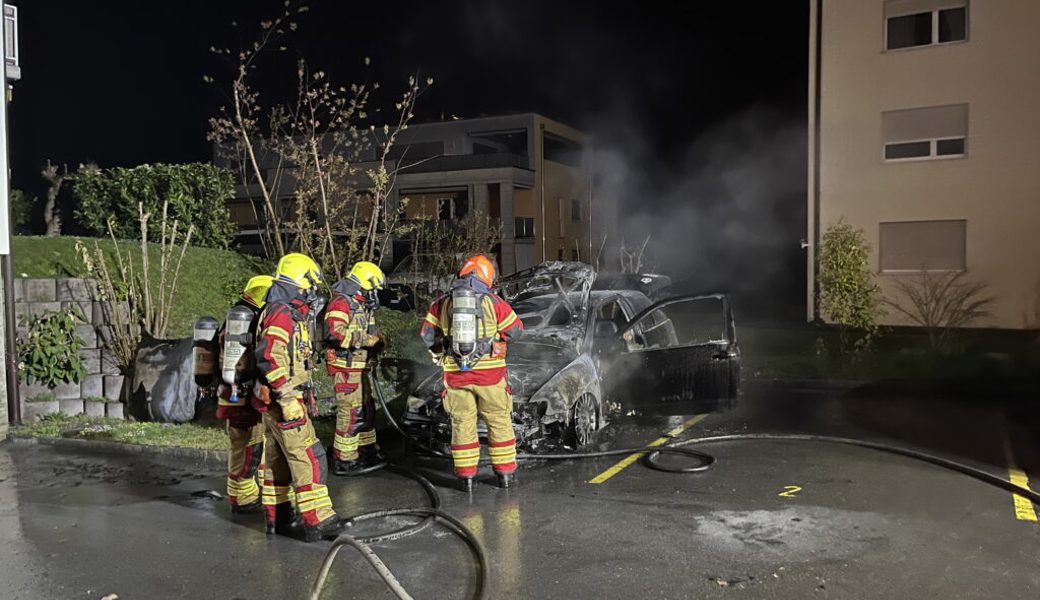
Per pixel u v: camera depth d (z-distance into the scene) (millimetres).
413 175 34406
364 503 6109
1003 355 13141
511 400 6547
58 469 7141
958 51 17922
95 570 4852
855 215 19141
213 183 13539
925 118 18422
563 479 6648
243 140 13477
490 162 33750
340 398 6914
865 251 12977
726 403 8734
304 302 5336
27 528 5598
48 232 15430
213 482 6719
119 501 6211
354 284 6949
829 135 19312
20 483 6719
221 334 5789
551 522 5555
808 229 19672
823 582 4484
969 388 10562
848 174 19172
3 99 8211
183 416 8625
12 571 4848
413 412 7379
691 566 4738
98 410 8984
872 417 9047
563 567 4754
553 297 9312
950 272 18250
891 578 4527
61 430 8328
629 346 8922
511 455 6375
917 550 4938
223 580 4688
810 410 9516
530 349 8273
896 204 18719
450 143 36875
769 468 6844
